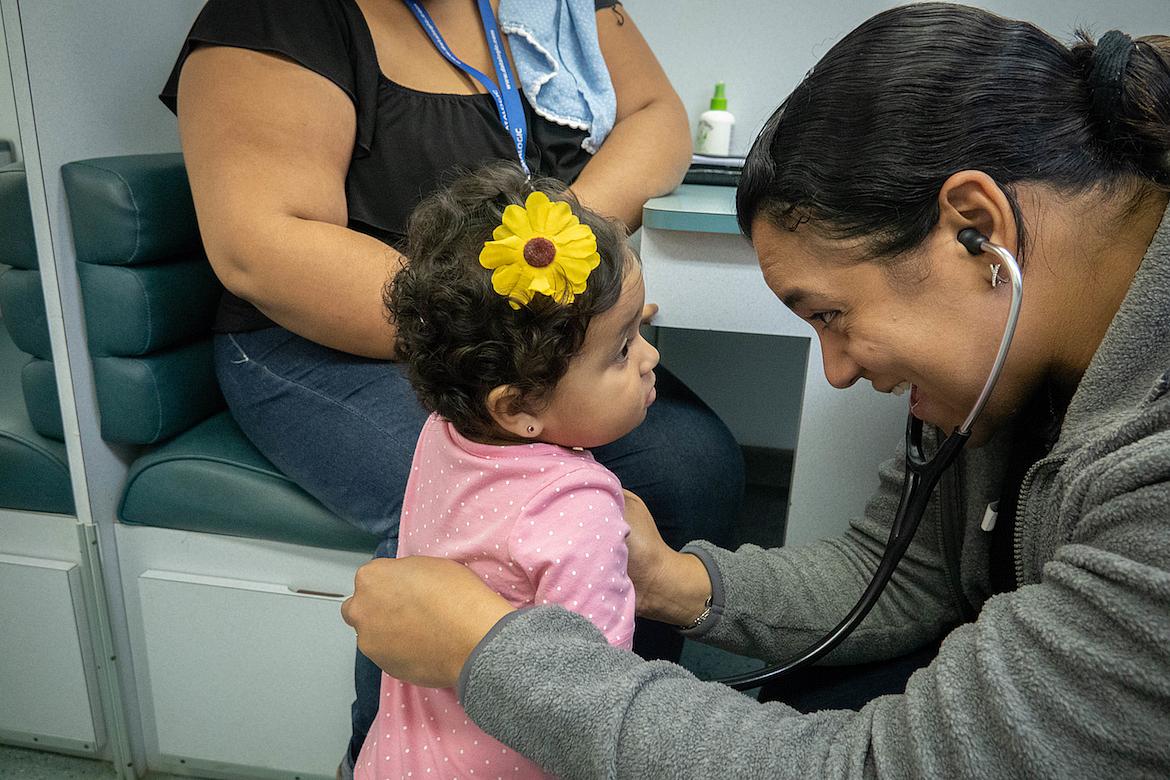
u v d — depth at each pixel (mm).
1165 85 559
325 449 1089
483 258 629
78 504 1194
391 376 1115
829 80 596
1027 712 464
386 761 734
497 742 690
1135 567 445
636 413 734
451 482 723
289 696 1239
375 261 1040
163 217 1186
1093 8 1541
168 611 1226
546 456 690
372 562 680
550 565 643
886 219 579
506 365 657
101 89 1220
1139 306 543
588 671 567
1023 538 658
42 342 1139
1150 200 570
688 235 1115
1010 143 559
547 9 1312
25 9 1051
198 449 1215
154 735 1336
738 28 1673
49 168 1104
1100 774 448
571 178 1328
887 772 509
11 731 1326
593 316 665
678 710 556
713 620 851
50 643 1248
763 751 533
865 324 628
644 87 1427
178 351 1272
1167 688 423
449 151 1177
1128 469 487
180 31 1442
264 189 1023
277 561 1201
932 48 571
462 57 1260
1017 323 595
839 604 895
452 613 617
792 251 632
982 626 520
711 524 1204
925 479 742
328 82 1083
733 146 1762
